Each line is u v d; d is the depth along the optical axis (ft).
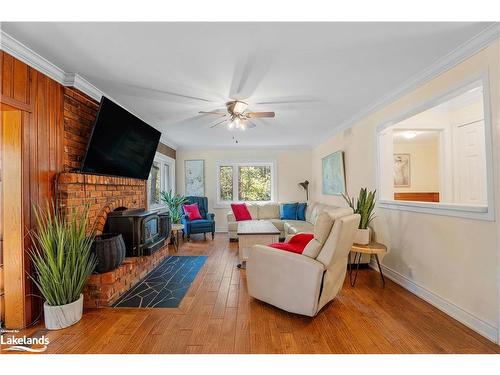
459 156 11.39
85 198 8.59
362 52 6.81
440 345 5.96
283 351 5.78
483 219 6.27
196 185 21.58
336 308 7.82
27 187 6.74
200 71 7.80
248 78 8.30
